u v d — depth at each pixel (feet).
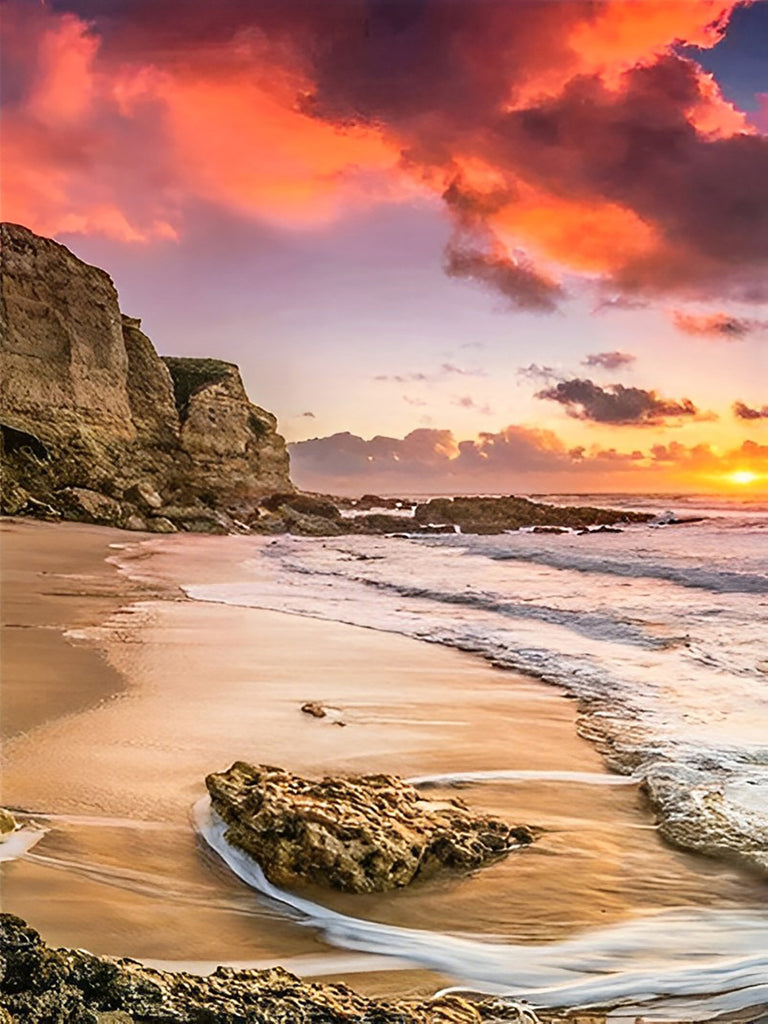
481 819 18.20
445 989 11.94
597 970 12.55
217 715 25.72
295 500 155.84
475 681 32.01
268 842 15.70
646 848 17.49
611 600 55.67
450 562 86.12
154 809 18.10
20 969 8.99
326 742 23.80
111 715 25.11
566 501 335.88
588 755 23.57
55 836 16.26
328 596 56.75
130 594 53.26
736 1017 11.14
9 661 31.63
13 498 109.60
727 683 32.01
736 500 347.36
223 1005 9.40
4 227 122.52
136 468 137.80
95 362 135.23
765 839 17.62
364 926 13.93
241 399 168.55
